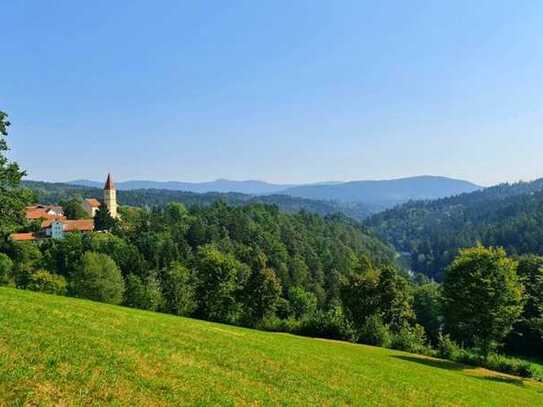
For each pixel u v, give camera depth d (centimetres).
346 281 7725
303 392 2269
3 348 1666
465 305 4766
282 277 13800
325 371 2930
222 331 3797
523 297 4912
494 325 4728
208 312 8088
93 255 9525
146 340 2439
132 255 13225
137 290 9250
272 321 7275
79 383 1534
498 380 4544
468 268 4816
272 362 2778
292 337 5406
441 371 4388
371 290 7394
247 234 18325
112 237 15250
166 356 2202
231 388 2000
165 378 1852
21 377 1446
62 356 1734
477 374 4706
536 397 3897
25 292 3653
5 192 5159
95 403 1426
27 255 12706
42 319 2291
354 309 7431
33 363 1594
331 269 16550
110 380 1642
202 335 3108
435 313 9481
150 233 16262
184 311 8331
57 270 12875
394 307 7369
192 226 17312
